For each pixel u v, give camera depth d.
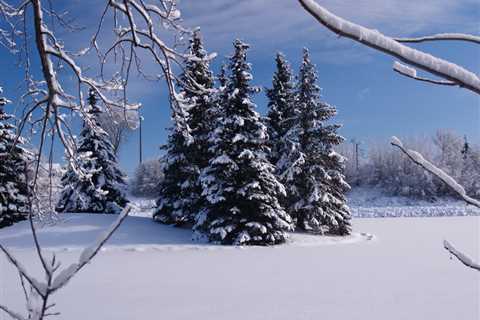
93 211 24.47
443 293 8.87
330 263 12.91
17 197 20.41
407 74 0.87
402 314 7.41
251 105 18.70
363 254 14.80
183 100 3.90
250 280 10.32
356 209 35.56
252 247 16.75
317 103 22.55
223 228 17.09
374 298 8.51
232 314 7.45
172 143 21.67
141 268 12.13
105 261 13.45
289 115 24.28
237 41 19.06
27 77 3.82
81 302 8.23
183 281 10.23
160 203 21.67
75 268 0.99
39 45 2.52
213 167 18.20
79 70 3.35
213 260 13.60
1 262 12.25
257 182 17.44
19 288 9.15
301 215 21.75
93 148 24.97
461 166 43.84
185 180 20.95
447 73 0.67
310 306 7.91
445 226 24.25
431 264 12.52
